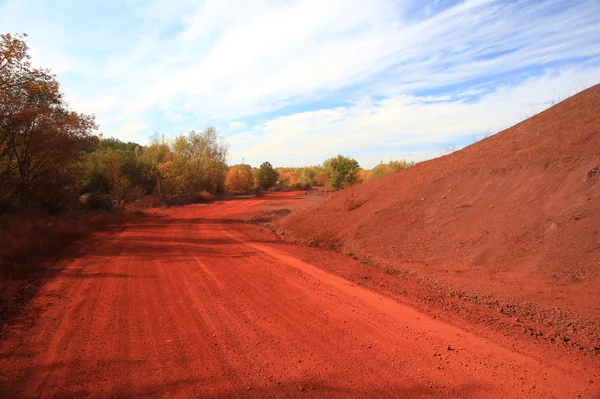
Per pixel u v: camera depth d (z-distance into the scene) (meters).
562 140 10.04
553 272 6.62
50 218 16.09
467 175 11.84
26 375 3.75
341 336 4.85
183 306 6.05
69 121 18.84
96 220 17.77
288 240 14.27
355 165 41.00
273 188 64.88
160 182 43.75
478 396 3.39
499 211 9.25
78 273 8.25
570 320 5.09
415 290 7.05
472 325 5.20
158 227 17.92
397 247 10.20
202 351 4.39
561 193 8.33
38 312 5.69
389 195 14.26
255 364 4.06
